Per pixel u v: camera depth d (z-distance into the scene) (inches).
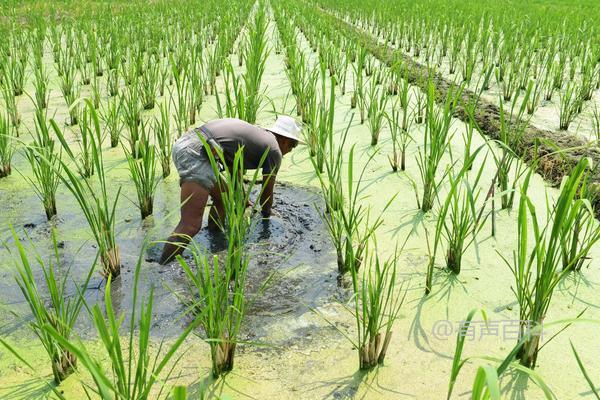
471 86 325.4
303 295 137.8
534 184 199.3
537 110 282.2
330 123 158.1
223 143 150.9
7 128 208.7
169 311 130.8
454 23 456.4
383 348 113.8
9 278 142.9
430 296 137.9
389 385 109.6
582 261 145.3
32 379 110.3
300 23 574.9
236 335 114.4
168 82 342.3
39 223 171.6
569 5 749.3
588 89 301.6
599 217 173.2
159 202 186.4
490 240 164.1
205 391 107.3
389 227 171.5
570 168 196.1
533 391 108.0
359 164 219.5
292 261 152.6
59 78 353.4
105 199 138.7
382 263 152.6
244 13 640.4
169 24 536.7
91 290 138.3
